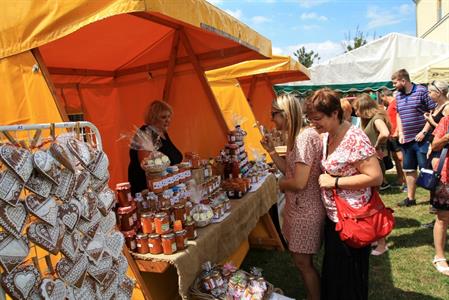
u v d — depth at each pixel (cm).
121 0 173
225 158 370
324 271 253
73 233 147
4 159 123
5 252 122
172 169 271
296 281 369
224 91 649
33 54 208
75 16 186
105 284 161
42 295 130
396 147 711
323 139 258
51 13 192
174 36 408
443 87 481
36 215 130
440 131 336
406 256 413
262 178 411
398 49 1138
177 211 241
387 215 237
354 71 1152
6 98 209
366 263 250
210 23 242
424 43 1110
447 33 1858
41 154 135
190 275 227
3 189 122
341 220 238
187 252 227
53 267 158
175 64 448
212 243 257
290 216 274
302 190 266
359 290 245
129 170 317
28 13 198
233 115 507
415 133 538
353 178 232
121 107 511
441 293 335
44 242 132
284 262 413
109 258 164
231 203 320
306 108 247
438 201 356
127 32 364
